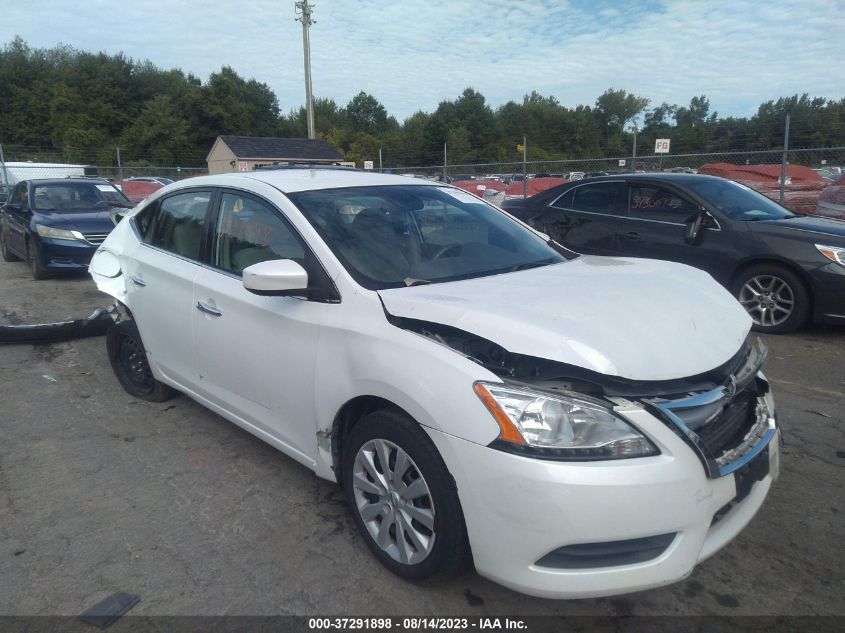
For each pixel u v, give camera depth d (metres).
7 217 11.66
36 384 5.23
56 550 3.02
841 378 5.13
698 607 2.63
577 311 2.58
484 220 3.87
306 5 27.95
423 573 2.62
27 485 3.62
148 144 65.44
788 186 12.73
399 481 2.67
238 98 75.94
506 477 2.24
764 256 6.28
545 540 2.22
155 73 75.62
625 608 2.63
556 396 2.28
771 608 2.61
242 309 3.41
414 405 2.49
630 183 7.36
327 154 45.28
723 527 2.47
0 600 2.69
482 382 2.34
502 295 2.77
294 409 3.17
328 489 3.54
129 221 4.79
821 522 3.20
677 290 2.95
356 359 2.76
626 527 2.19
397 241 3.32
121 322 4.72
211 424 4.41
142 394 4.84
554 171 25.08
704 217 6.66
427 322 2.63
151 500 3.45
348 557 2.94
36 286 9.70
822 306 6.04
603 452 2.22
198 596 2.70
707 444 2.37
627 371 2.29
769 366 5.46
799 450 3.94
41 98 68.62
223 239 3.72
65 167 25.61
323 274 3.04
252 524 3.21
